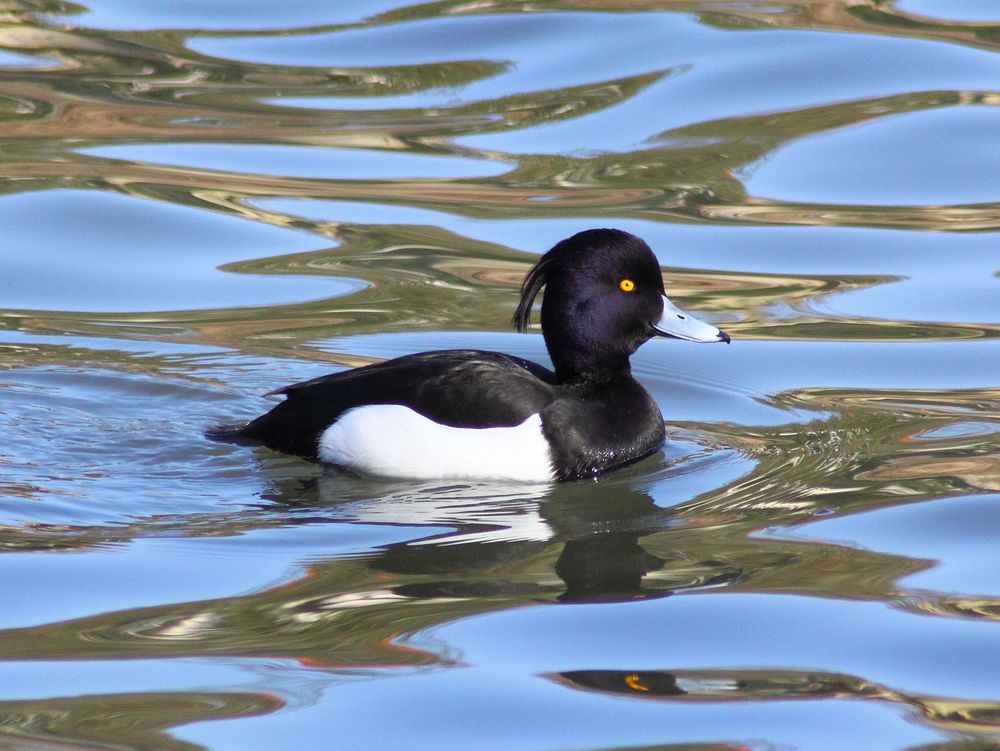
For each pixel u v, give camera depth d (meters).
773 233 14.22
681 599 7.73
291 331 12.43
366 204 14.76
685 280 13.41
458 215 14.50
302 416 9.97
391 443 9.69
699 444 10.51
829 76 17.03
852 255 13.87
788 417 10.98
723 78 17.06
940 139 15.77
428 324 12.50
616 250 10.07
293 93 17.20
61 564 8.11
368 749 6.19
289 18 19.27
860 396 11.31
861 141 15.80
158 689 6.65
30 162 15.52
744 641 7.22
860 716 6.48
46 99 16.86
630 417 10.12
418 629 7.32
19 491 9.24
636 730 6.36
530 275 10.27
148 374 11.45
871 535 8.64
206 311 12.80
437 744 6.21
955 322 12.59
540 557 8.37
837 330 12.55
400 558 8.30
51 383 11.23
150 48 18.25
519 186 15.07
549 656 7.05
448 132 16.39
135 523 8.80
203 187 15.03
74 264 13.63
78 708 6.46
